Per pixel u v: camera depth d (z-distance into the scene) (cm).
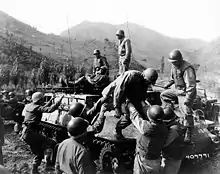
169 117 586
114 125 836
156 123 486
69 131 432
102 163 752
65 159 426
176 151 568
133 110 561
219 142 792
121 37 1033
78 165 410
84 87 1079
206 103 1195
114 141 718
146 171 503
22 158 966
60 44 12394
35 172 780
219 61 3803
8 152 1034
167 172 573
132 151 759
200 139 742
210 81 2572
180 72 713
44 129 1095
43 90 1245
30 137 754
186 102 676
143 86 623
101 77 1095
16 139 1237
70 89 1083
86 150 425
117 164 723
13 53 6247
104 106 693
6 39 7494
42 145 780
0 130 656
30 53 6869
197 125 792
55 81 2592
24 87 2898
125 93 614
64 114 973
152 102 1003
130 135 793
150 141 489
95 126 696
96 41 12694
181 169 748
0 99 1317
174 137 547
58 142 970
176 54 703
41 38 13375
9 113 1328
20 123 1351
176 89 741
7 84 3039
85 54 9894
